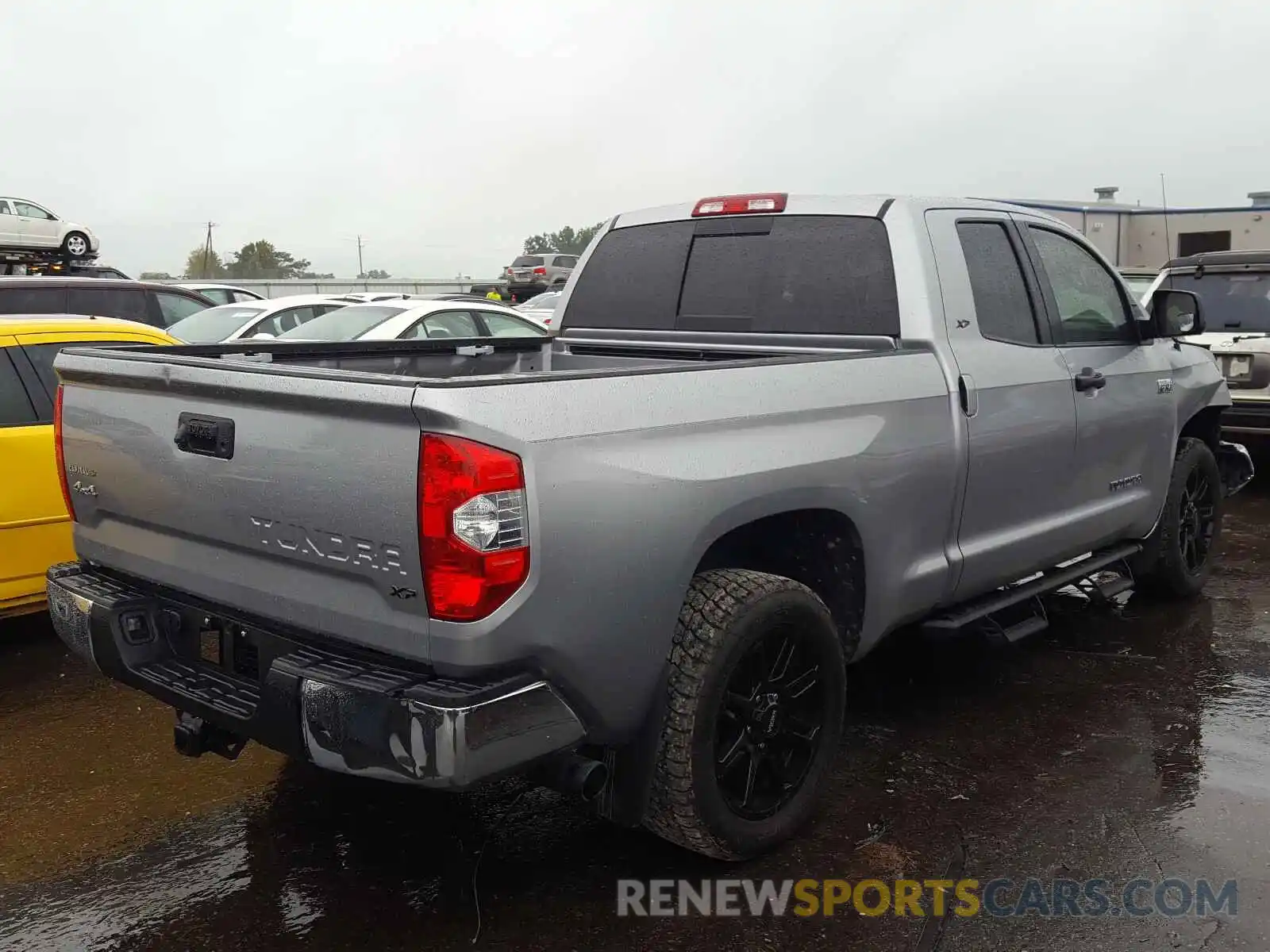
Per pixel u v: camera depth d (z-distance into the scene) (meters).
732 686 3.04
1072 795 3.63
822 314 4.01
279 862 3.25
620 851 3.30
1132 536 5.14
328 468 2.61
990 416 3.91
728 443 2.96
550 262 38.78
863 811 3.52
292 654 2.74
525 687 2.56
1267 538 7.39
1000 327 4.12
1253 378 8.49
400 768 2.46
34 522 4.96
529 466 2.48
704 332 4.36
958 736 4.11
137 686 3.14
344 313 9.66
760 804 3.17
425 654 2.52
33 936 2.87
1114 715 4.31
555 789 2.79
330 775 3.84
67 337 5.25
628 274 4.66
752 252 4.25
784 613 3.05
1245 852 3.26
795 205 4.16
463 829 3.45
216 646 3.17
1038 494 4.26
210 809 3.59
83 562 3.53
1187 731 4.15
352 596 2.65
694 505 2.82
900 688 4.61
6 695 4.64
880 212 3.93
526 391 2.54
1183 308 4.96
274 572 2.82
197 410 2.93
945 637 3.93
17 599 4.97
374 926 2.91
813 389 3.26
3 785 3.78
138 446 3.12
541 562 2.51
